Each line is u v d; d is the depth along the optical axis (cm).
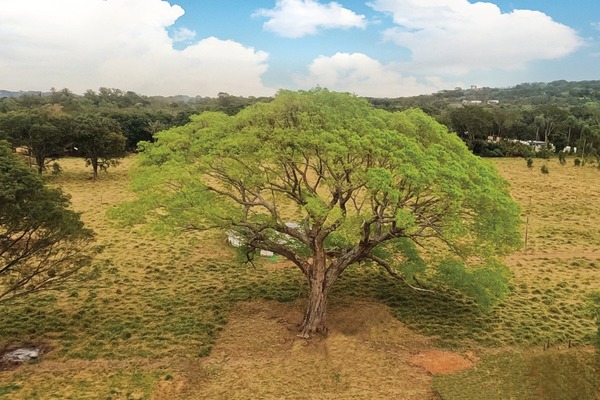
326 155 1873
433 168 1750
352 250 2177
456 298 2552
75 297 2480
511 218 2073
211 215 1925
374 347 1998
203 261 3067
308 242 2123
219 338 2088
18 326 2162
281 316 2273
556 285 2745
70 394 1656
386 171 1750
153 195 1978
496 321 2273
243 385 1736
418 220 2070
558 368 1691
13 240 1925
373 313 2300
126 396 1656
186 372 1830
